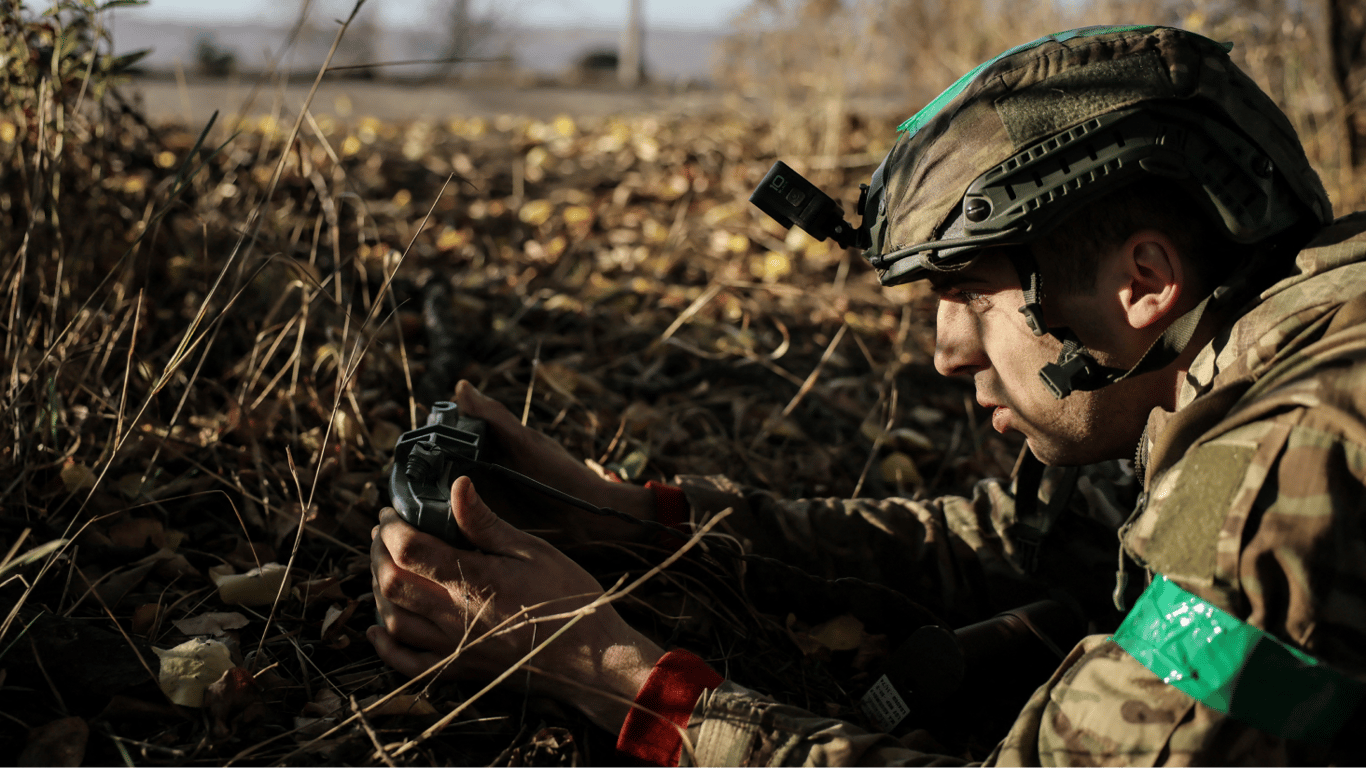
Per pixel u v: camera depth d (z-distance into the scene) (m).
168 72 9.97
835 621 1.46
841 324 2.76
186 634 1.25
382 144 4.34
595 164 4.21
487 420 1.39
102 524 1.46
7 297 1.73
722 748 1.02
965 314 1.04
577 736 1.17
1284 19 3.73
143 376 1.82
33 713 1.08
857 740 0.98
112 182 2.30
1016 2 4.79
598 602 1.02
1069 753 0.85
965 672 1.21
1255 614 0.77
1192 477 0.83
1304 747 0.81
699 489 1.47
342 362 1.70
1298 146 0.95
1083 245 0.94
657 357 2.45
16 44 1.75
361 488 1.67
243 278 2.19
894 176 1.06
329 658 1.29
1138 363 0.95
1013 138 0.93
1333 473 0.75
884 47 5.23
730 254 3.23
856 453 2.12
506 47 13.12
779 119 4.73
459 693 1.20
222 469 1.65
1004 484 1.46
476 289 2.64
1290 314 0.87
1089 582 1.39
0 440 1.47
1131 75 0.91
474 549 1.14
